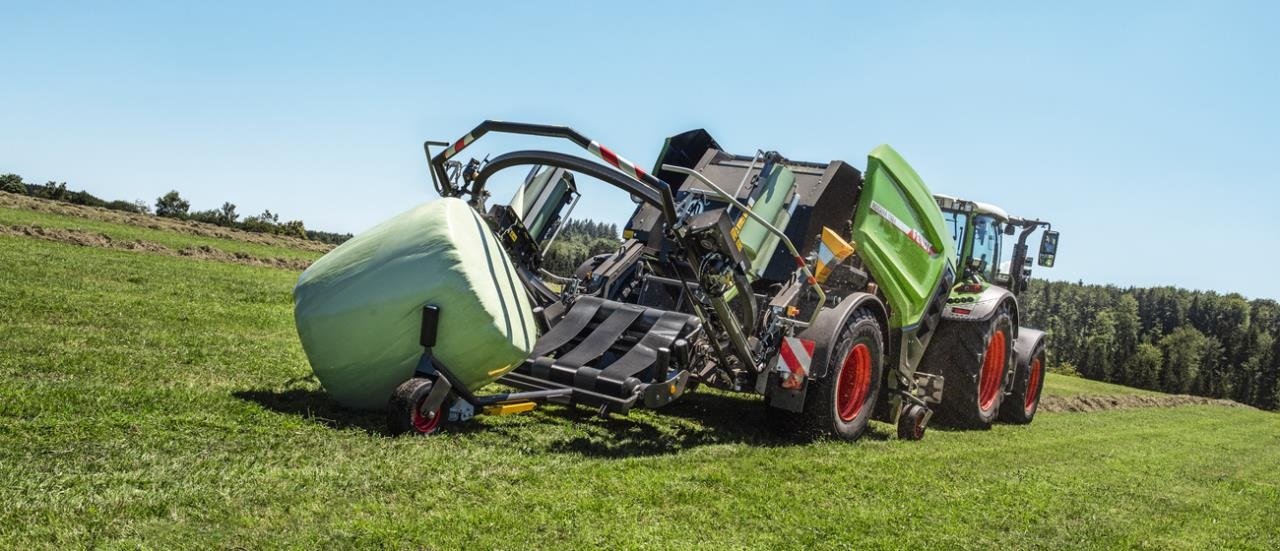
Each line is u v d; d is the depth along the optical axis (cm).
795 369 616
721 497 430
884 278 698
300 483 361
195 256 1611
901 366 739
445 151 580
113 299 862
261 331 815
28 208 1992
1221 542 477
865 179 684
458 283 492
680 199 705
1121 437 956
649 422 623
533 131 543
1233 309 9950
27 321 680
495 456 450
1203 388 8150
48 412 416
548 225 659
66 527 286
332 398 524
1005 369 923
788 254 679
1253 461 910
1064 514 490
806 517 411
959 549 394
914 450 652
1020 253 1104
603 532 349
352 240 545
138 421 422
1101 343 8719
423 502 359
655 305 672
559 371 564
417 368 494
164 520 304
